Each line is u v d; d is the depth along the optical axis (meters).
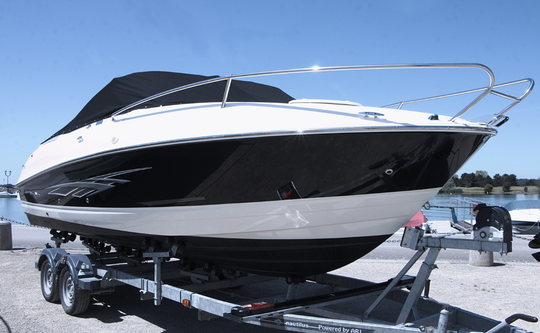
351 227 3.33
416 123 2.88
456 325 3.23
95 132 4.26
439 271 6.89
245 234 3.52
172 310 4.65
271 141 3.05
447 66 2.96
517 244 10.50
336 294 3.54
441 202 13.46
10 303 4.84
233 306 3.04
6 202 31.92
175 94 4.25
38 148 5.62
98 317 4.35
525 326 4.11
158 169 3.55
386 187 3.13
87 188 4.26
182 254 4.14
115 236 4.54
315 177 3.12
